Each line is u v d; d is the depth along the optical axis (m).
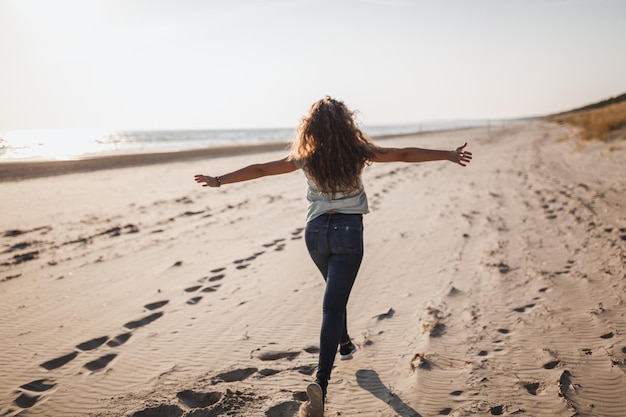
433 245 6.56
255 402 2.89
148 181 16.77
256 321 4.25
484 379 3.04
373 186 12.83
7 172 19.64
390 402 2.87
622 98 55.34
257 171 2.83
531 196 10.05
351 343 3.49
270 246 6.93
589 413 2.63
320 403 2.54
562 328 3.73
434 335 3.74
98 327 4.22
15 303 4.88
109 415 2.84
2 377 3.35
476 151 24.64
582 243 6.12
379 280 5.22
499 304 4.34
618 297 4.25
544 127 58.06
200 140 71.12
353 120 2.79
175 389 3.11
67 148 47.91
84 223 9.30
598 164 15.24
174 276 5.66
